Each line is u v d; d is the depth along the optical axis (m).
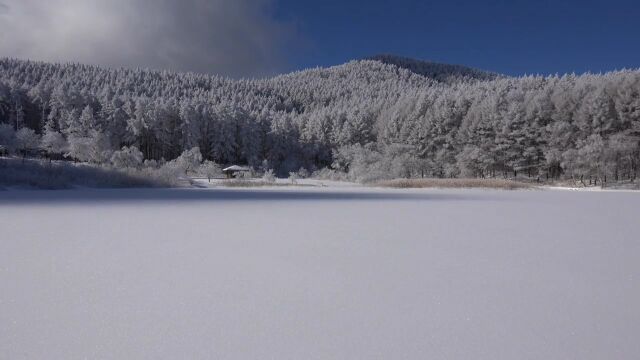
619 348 2.72
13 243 6.60
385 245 6.59
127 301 3.67
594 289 4.09
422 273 4.75
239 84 174.25
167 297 3.80
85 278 4.45
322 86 185.75
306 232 8.06
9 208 12.95
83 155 68.31
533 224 9.52
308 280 4.43
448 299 3.78
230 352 2.66
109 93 102.44
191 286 4.17
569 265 5.17
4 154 72.38
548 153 56.91
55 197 18.92
